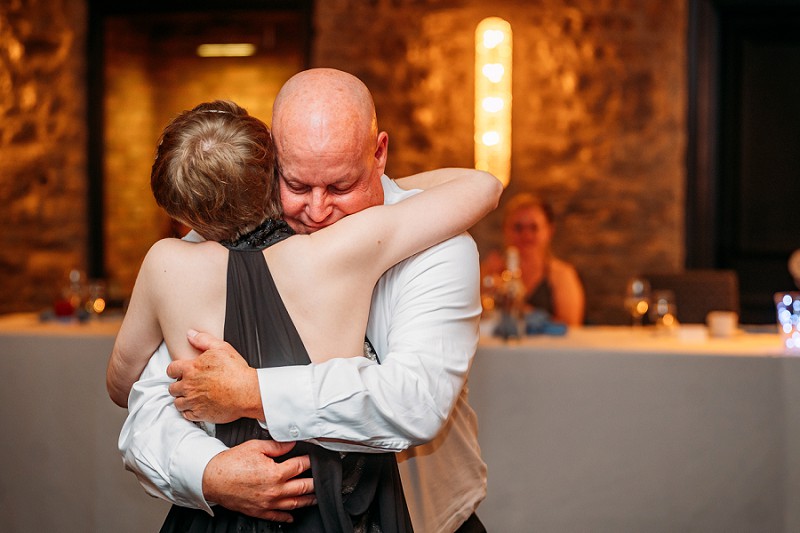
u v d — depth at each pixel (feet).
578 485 10.51
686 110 17.81
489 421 10.66
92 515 11.05
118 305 15.10
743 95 17.98
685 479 10.30
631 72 17.81
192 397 4.50
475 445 5.65
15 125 18.04
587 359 10.44
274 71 22.33
